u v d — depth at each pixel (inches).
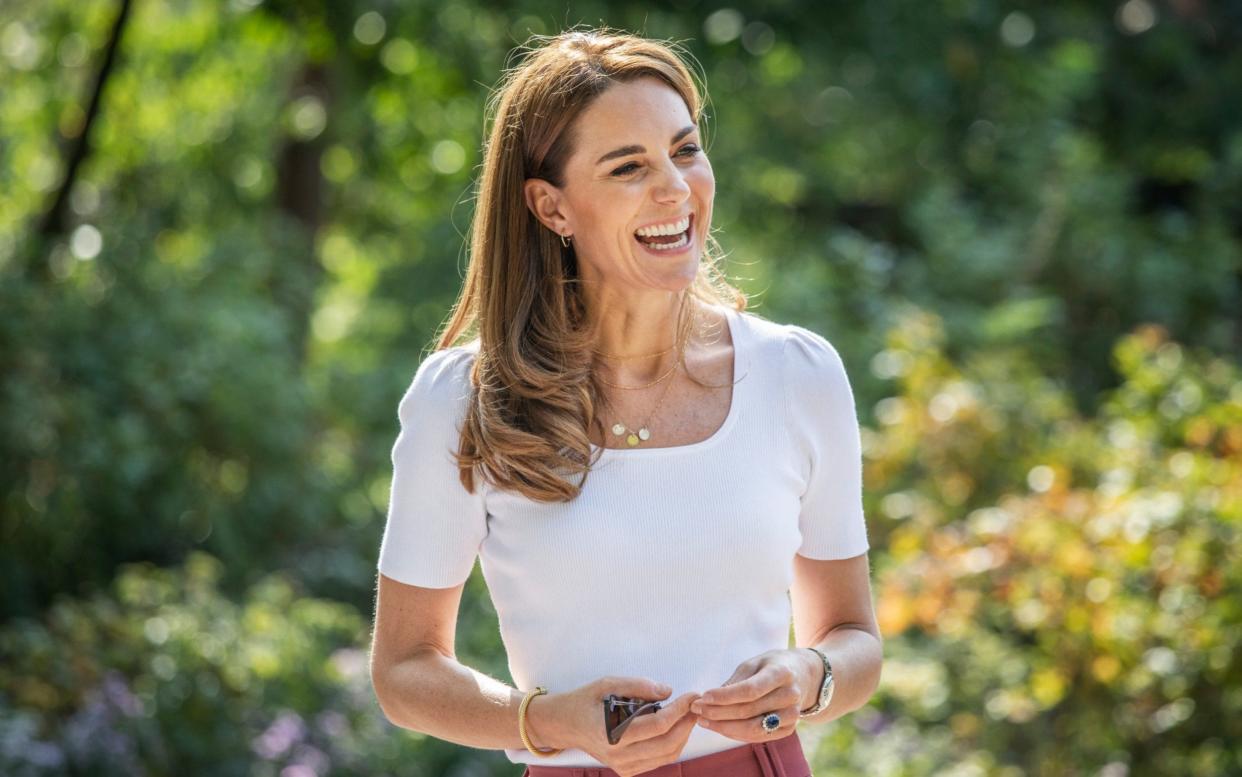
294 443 639.1
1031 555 408.2
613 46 171.0
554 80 169.5
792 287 738.2
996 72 900.6
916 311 669.9
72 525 576.1
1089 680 386.0
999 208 893.2
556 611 166.9
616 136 165.5
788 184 936.9
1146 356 524.1
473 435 167.2
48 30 756.0
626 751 154.9
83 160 662.5
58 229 665.0
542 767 170.4
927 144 931.3
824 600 178.9
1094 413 789.2
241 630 489.1
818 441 173.5
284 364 653.9
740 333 175.0
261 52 792.3
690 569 165.8
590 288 172.4
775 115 920.9
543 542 166.1
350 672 497.7
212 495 614.2
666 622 166.1
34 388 571.2
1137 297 824.9
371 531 666.2
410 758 479.5
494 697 165.5
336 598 628.7
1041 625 390.0
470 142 823.7
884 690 423.8
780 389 172.4
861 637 175.0
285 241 755.4
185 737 446.0
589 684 158.7
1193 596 372.2
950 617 418.3
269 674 474.3
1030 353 759.1
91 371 602.2
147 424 605.3
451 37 754.8
